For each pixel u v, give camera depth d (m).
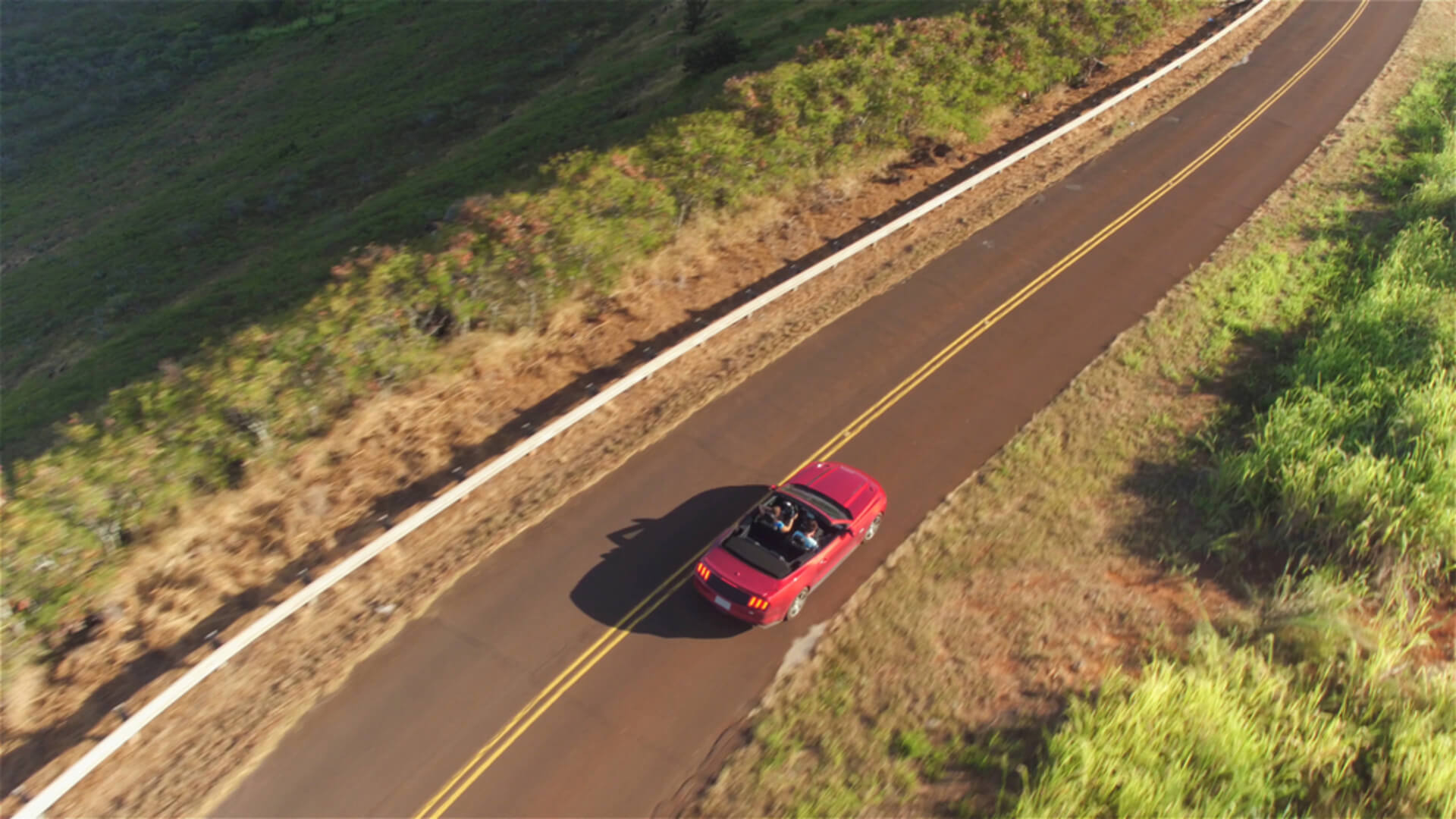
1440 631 12.81
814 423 17.81
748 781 11.16
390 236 33.28
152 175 56.19
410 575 14.37
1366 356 18.34
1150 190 27.23
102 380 27.83
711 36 44.53
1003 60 32.09
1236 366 19.44
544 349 19.69
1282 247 24.19
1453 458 14.27
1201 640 12.42
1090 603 13.62
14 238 51.19
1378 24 43.81
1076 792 10.26
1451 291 20.59
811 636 13.25
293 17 81.19
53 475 14.41
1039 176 27.91
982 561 14.54
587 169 23.00
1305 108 33.50
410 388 17.83
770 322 20.86
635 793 11.11
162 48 77.88
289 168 49.28
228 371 16.69
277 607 13.36
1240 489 15.28
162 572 14.26
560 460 16.83
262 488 15.57
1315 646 12.20
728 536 13.55
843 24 42.69
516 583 14.16
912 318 21.05
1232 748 10.59
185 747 11.73
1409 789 10.22
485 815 10.88
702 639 13.23
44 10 87.38
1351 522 13.85
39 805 10.82
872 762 11.30
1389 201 26.42
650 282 21.69
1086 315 21.31
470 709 12.19
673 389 18.69
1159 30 39.28
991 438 17.48
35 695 12.52
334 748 11.70
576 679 12.60
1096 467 16.59
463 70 59.97
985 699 12.09
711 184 23.52
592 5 65.06
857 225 24.97
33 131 66.12
